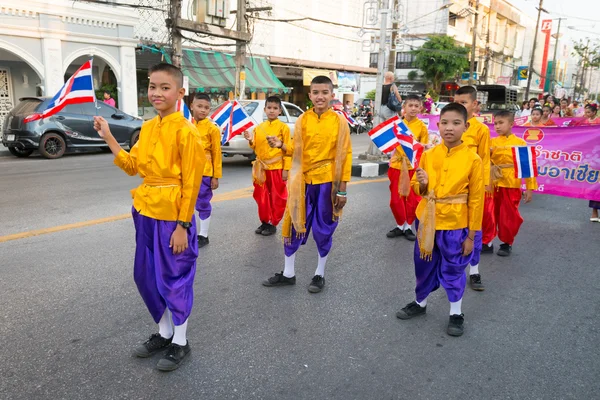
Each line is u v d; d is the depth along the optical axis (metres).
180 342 3.02
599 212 7.66
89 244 5.17
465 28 45.59
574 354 3.28
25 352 3.05
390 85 10.61
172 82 2.72
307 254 5.25
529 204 8.30
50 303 3.76
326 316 3.75
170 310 2.96
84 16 15.27
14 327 3.37
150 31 18.08
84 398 2.62
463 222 3.50
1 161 11.32
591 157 6.86
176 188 2.81
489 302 4.17
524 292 4.40
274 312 3.78
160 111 2.83
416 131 6.01
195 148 2.77
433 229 3.51
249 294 4.11
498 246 5.86
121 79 16.59
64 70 15.10
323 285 4.30
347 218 6.80
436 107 18.38
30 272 4.35
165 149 2.77
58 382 2.75
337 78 27.88
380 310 3.90
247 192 8.22
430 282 3.69
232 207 7.17
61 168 10.33
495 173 5.18
